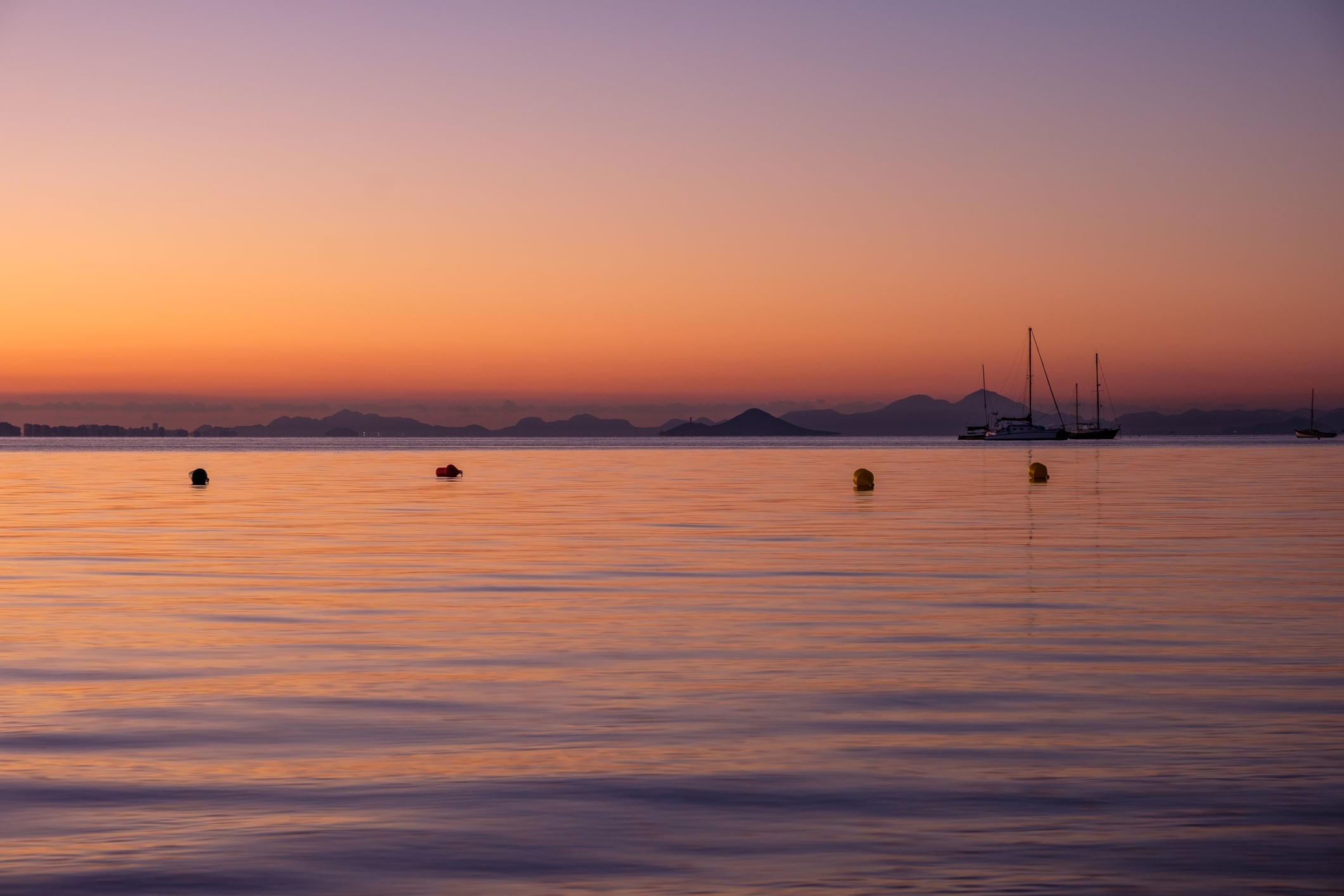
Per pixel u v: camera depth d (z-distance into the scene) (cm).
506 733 1066
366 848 773
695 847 777
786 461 11169
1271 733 1057
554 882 717
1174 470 8262
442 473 7406
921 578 2162
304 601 1895
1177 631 1591
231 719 1116
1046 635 1567
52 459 12962
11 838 793
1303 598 1898
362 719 1119
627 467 9462
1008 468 8781
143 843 782
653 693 1228
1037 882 713
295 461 11756
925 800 872
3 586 2078
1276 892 698
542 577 2202
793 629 1617
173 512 4041
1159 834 794
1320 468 8750
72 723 1102
